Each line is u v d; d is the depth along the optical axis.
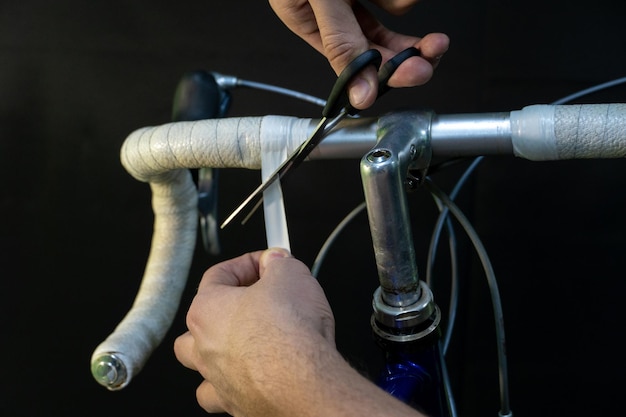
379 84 0.58
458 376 1.38
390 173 0.47
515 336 1.38
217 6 1.79
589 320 1.38
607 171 1.49
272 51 1.72
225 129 0.61
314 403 0.42
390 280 0.52
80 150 1.65
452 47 1.67
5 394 1.43
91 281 1.52
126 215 1.58
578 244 1.44
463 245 1.46
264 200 0.62
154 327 0.75
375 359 1.38
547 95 1.59
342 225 0.71
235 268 0.62
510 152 0.57
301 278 0.53
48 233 1.58
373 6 1.74
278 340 0.46
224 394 0.53
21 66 1.75
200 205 0.87
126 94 1.70
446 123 0.56
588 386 1.33
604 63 1.61
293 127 0.60
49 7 1.82
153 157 0.64
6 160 1.65
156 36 1.77
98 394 1.42
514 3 1.70
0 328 1.49
